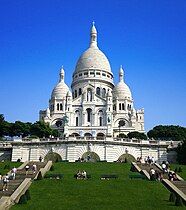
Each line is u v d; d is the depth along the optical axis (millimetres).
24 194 37781
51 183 46844
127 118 157500
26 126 118750
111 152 85250
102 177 53250
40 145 88062
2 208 32094
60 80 175375
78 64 174500
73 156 84812
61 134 139750
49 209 33844
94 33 185750
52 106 164750
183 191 42281
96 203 36500
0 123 116750
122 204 36156
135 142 88875
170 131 134375
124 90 168125
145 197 39688
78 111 153125
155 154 89062
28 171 56531
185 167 70062
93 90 156375
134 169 63156
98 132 138375
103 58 176000
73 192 41562
